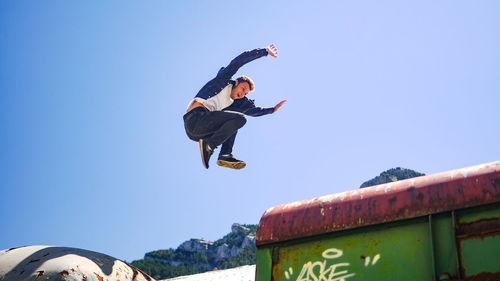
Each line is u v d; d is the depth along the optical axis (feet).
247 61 18.48
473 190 10.80
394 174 246.27
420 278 10.77
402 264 11.07
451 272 10.46
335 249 11.96
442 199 11.03
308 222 12.44
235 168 18.84
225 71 18.57
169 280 73.10
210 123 18.01
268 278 12.49
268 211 13.48
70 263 18.22
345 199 12.39
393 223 11.51
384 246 11.42
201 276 70.44
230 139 18.95
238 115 18.11
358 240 11.78
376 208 11.73
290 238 12.49
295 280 12.14
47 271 17.75
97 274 18.44
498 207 10.50
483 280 10.09
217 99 18.45
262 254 12.85
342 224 11.93
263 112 19.80
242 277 64.23
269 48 18.39
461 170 11.41
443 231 10.89
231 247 317.22
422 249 10.97
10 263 18.22
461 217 10.79
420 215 11.16
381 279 11.16
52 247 19.43
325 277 11.81
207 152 18.38
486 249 10.30
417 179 11.87
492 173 10.87
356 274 11.48
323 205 12.59
